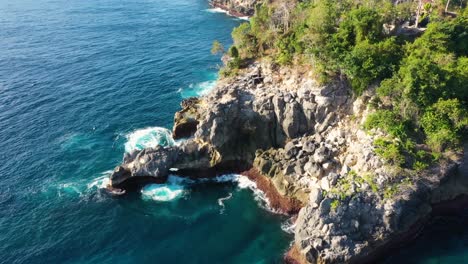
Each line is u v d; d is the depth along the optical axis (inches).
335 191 2588.6
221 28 6870.1
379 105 3002.0
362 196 2571.4
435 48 3203.7
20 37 6186.0
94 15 7455.7
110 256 2591.0
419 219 2664.9
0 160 3408.0
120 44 5930.1
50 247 2645.2
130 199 3058.6
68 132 3794.3
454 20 3403.1
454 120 2810.0
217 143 3235.7
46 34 6338.6
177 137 3673.7
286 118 3238.2
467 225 2741.1
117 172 3100.4
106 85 4653.1
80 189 3127.5
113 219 2871.6
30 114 4062.5
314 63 3257.9
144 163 3132.4
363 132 2965.1
